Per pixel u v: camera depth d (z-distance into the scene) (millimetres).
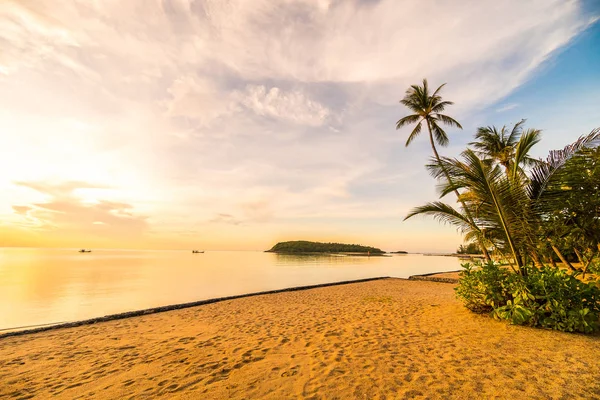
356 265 40562
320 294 11469
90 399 3141
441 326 5578
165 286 16312
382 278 18438
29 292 13719
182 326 6570
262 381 3459
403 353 4227
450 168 6309
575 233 7691
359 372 3611
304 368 3826
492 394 2918
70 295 12984
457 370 3525
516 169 6613
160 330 6238
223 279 20562
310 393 3109
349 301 9586
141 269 28969
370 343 4789
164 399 3086
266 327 6289
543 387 3012
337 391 3131
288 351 4574
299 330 5926
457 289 6680
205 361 4223
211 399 3049
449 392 2996
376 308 8055
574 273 5430
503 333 4828
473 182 6082
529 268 5918
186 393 3203
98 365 4180
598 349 3953
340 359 4098
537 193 6207
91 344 5258
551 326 4934
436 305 7961
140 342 5348
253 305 9164
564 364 3535
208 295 13289
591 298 4973
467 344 4438
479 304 6246
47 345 5230
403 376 3436
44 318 8859
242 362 4125
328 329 5902
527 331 4836
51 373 3914
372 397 2969
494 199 5867
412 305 8281
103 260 48562
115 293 13625
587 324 4523
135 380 3607
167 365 4102
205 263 43125
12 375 3857
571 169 5887
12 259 50062
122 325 6727
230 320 7102
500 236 6320
